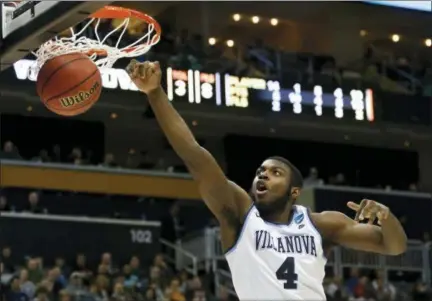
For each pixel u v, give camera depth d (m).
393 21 19.52
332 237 3.83
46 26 4.19
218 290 14.34
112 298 12.55
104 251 14.91
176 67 16.61
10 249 14.14
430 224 17.70
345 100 17.95
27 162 15.78
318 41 19.89
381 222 3.70
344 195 16.94
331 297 13.84
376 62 19.34
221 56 17.95
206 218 17.44
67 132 18.16
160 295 13.13
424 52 19.22
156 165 18.06
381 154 19.88
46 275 12.96
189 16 18.77
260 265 3.63
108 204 16.12
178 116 3.68
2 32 4.46
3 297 12.02
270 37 20.16
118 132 18.39
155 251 15.31
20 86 15.60
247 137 19.09
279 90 17.47
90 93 4.36
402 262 15.67
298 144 19.59
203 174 3.65
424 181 19.45
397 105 18.39
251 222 3.69
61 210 15.59
